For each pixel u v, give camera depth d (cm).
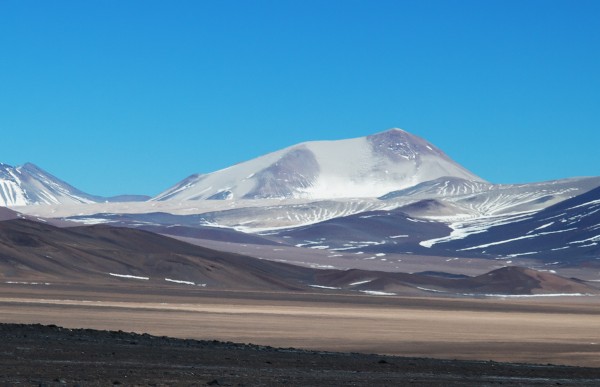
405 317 19988
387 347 12125
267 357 8475
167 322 15112
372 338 13475
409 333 14762
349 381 6581
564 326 18012
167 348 8850
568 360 10944
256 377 6575
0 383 5603
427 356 11006
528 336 14775
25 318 14938
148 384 5847
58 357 7525
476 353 11562
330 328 15312
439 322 18350
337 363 8200
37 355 7588
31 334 9344
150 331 13388
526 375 7825
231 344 9844
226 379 6300
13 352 7706
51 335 9412
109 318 15625
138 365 7194
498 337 14362
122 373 6469
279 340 12650
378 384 6412
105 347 8569
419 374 7531
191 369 7031
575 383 7106
